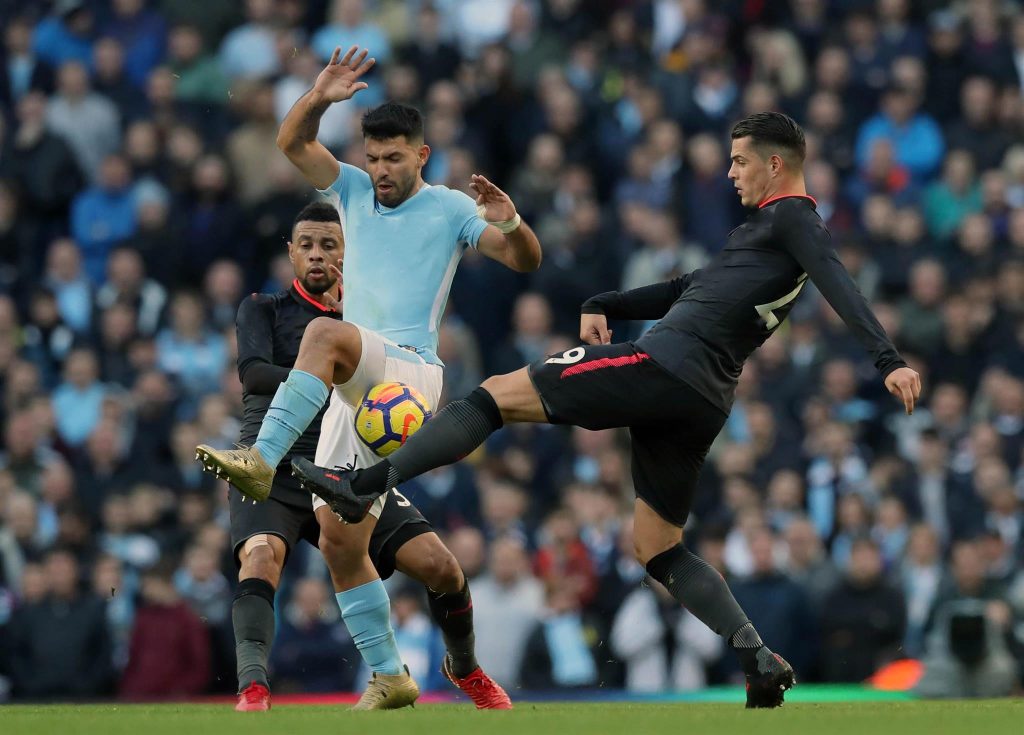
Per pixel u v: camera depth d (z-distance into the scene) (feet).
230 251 165.48
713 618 68.64
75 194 173.58
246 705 70.90
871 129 180.96
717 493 141.38
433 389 72.69
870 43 187.11
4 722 58.49
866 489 139.74
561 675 124.47
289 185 166.61
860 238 166.40
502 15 196.75
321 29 193.57
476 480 142.31
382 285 73.26
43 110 175.32
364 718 60.54
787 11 192.54
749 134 67.51
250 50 180.65
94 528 141.79
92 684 126.00
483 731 52.60
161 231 165.17
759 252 66.33
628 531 130.82
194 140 171.73
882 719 57.52
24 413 144.36
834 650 123.95
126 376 155.22
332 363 67.92
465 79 183.62
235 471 64.95
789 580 125.18
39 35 186.09
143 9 189.67
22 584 128.36
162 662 121.90
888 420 149.89
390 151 73.36
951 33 186.50
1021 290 160.86
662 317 70.79
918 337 159.22
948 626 106.83
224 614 126.62
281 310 80.74
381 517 77.15
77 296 163.02
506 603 125.18
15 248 170.71
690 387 65.31
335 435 72.13
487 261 165.99
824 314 155.33
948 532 139.23
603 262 164.04
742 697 111.86
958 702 78.02
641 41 189.88
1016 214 168.55
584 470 145.48
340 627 124.77
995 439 144.25
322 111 73.05
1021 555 132.46
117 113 178.81
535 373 65.36
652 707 73.46
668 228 162.40
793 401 149.18
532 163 170.81
